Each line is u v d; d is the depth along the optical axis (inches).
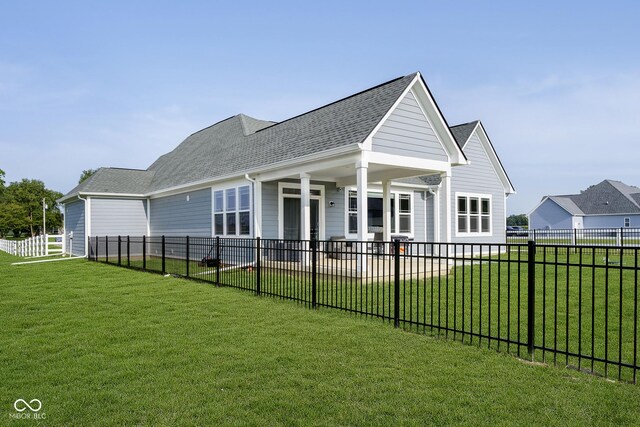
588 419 130.3
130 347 208.2
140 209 869.2
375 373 170.6
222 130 886.4
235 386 158.7
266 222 580.4
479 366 178.9
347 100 560.1
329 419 132.3
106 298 345.4
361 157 419.5
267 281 437.7
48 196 3002.0
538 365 180.1
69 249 935.0
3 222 2593.5
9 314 286.2
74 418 134.4
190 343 214.5
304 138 534.3
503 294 351.3
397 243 251.3
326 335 228.2
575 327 242.4
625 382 159.9
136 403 144.3
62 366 182.2
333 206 655.8
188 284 425.4
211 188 679.1
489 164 855.1
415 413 135.9
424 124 484.4
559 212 1927.9
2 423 130.7
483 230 839.7
